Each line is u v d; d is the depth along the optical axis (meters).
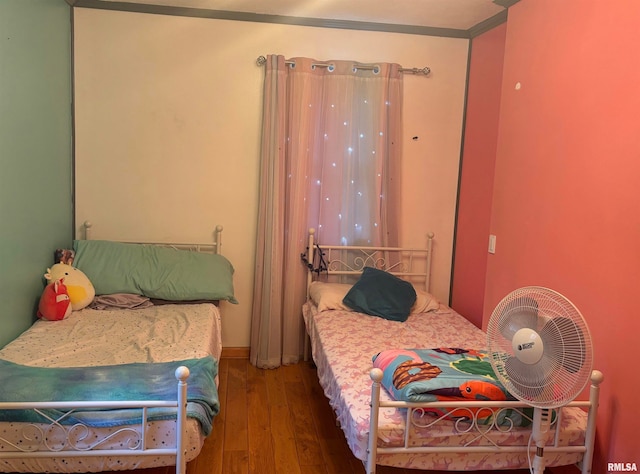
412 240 3.79
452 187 3.78
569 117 2.22
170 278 3.24
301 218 3.51
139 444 1.85
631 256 1.85
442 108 3.69
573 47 2.20
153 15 3.36
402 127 3.66
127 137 3.43
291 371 3.52
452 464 1.90
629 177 1.87
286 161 3.50
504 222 2.73
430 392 1.83
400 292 3.28
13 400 1.84
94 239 3.48
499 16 3.20
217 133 3.51
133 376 2.06
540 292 1.76
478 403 1.83
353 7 3.20
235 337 3.71
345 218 3.60
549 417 1.77
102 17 3.31
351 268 3.66
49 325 2.75
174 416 1.85
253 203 3.59
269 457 2.47
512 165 2.67
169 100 3.44
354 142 3.56
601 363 1.99
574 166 2.18
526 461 1.93
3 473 1.82
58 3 3.09
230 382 3.30
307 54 3.51
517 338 1.74
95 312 3.00
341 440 2.65
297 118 3.43
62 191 3.23
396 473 2.37
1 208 2.46
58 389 1.92
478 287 3.45
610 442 1.93
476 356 2.23
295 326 3.62
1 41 2.42
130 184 3.47
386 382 2.04
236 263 3.64
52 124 3.05
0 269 2.46
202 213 3.57
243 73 3.47
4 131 2.47
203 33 3.41
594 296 2.04
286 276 3.56
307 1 3.12
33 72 2.77
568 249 2.21
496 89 3.25
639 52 1.84
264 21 3.43
